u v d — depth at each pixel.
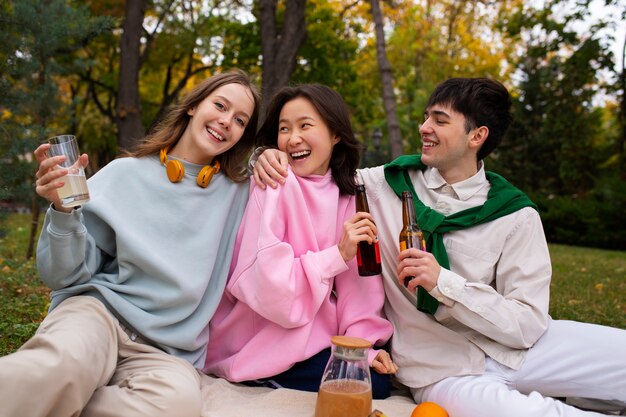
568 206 14.73
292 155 2.61
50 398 1.76
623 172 17.09
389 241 2.58
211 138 2.50
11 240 8.23
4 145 5.21
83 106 18.64
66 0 6.27
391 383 2.61
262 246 2.29
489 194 2.54
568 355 2.31
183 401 1.94
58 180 1.97
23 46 5.08
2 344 3.03
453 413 2.18
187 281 2.30
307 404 2.25
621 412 2.38
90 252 2.29
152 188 2.42
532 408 2.00
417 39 22.02
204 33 16.88
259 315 2.50
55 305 2.28
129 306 2.23
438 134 2.48
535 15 13.23
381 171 2.76
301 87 2.61
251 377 2.40
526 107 19.02
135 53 11.66
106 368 2.07
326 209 2.54
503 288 2.47
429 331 2.43
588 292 5.87
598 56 13.24
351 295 2.54
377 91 21.92
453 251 2.47
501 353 2.34
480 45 21.88
